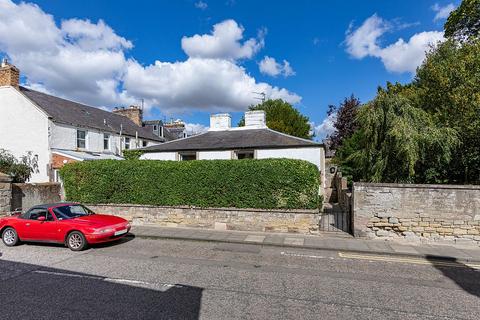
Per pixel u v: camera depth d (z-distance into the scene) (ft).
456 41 62.39
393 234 33.27
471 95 39.47
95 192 44.32
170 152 57.06
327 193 78.74
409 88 75.72
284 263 25.36
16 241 31.14
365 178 45.16
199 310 16.14
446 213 31.94
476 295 18.98
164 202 41.68
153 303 17.01
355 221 34.27
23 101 70.08
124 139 94.53
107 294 18.31
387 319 15.48
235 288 19.43
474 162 39.42
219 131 64.85
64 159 68.54
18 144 70.03
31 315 15.51
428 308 16.90
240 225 38.42
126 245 31.83
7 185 42.93
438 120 44.55
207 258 26.76
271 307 16.62
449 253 28.43
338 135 106.11
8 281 20.63
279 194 37.60
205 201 40.11
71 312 15.87
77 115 81.71
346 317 15.60
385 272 23.38
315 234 35.83
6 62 71.97
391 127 40.75
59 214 31.42
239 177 39.06
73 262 25.20
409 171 39.01
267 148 52.54
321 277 21.81
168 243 32.89
